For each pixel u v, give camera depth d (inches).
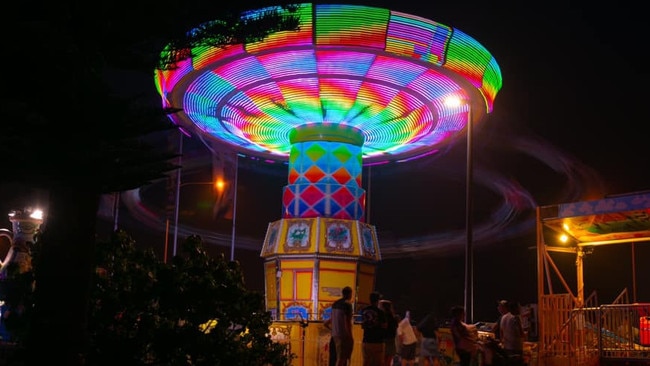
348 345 508.4
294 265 896.9
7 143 364.5
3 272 669.9
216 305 442.9
